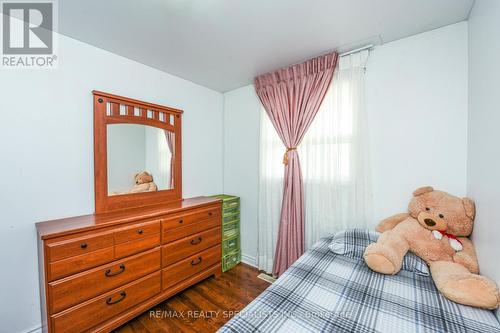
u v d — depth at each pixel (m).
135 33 1.63
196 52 1.92
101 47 1.82
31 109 1.51
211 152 2.84
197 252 2.12
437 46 1.56
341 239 1.62
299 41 1.75
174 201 2.33
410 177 1.66
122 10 1.38
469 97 1.42
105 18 1.46
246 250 2.74
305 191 2.16
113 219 1.58
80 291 1.37
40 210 1.54
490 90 1.08
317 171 2.08
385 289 1.12
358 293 1.09
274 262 2.34
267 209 2.43
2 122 1.41
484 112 1.16
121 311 1.56
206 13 1.41
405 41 1.68
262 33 1.64
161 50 1.88
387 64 1.75
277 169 2.38
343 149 1.92
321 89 1.99
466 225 1.28
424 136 1.61
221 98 2.96
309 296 1.07
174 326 1.64
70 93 1.68
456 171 1.50
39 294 1.54
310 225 2.12
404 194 1.68
